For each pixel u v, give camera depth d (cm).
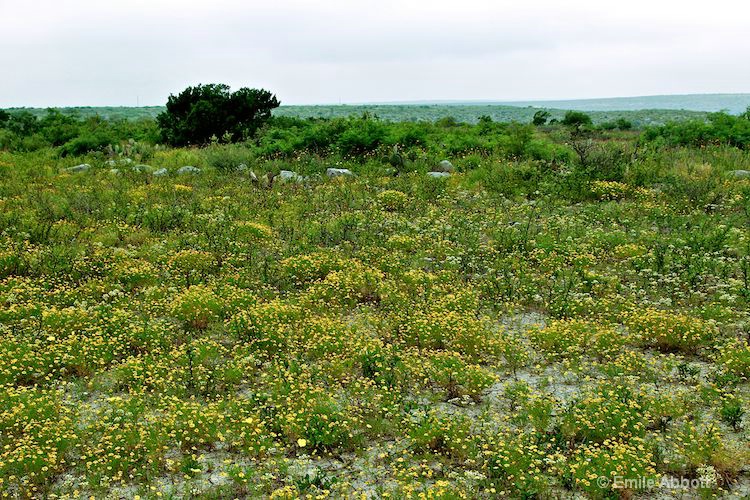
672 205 1833
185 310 1034
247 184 2231
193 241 1481
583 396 784
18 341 898
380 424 732
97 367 870
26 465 628
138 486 630
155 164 2633
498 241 1500
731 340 911
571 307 1086
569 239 1473
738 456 650
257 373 872
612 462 622
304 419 724
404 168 2516
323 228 1587
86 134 3181
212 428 700
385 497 599
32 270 1237
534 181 2138
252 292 1179
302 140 2873
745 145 2838
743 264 1245
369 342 931
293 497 587
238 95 3444
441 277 1261
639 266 1299
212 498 605
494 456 641
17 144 3272
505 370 890
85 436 695
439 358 885
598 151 2383
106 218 1691
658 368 878
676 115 7644
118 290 1147
